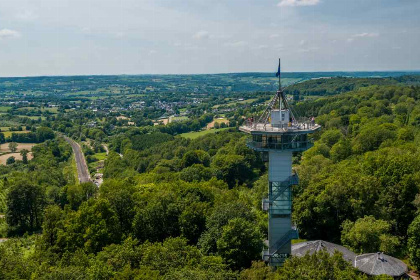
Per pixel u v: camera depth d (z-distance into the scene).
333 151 127.25
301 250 61.91
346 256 59.72
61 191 133.50
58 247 68.19
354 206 72.69
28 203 112.81
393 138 124.69
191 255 55.28
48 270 53.09
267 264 57.88
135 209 77.19
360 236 62.81
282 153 59.28
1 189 144.25
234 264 57.88
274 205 60.06
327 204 75.62
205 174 139.62
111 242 68.19
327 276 40.91
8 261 57.12
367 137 126.25
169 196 78.12
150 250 54.50
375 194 74.25
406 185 72.31
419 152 94.81
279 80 60.91
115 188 98.25
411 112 163.00
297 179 59.25
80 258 56.94
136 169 184.88
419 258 59.94
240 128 61.81
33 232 110.88
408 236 68.06
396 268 55.00
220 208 68.81
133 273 47.69
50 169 184.62
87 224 70.12
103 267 50.00
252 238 59.56
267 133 57.03
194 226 70.88
